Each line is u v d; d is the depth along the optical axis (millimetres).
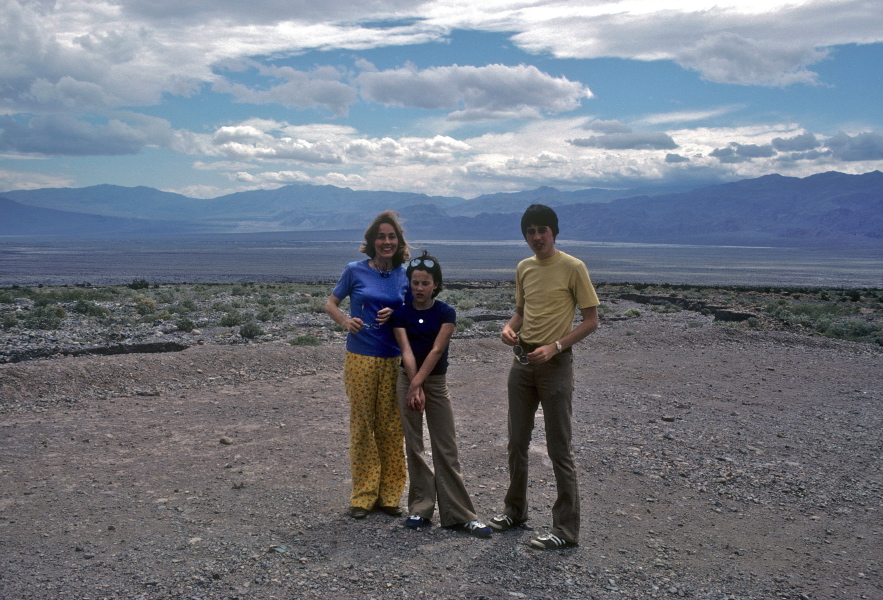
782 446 6902
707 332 17344
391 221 4621
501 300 31688
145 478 5473
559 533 4184
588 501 5121
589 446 6762
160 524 4418
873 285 119500
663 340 16359
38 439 6668
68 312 20234
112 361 10211
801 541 4418
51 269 143750
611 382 10805
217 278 116875
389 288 4582
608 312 26578
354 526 4453
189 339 14508
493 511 4805
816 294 46719
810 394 9953
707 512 4953
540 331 4148
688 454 6523
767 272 184625
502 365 12539
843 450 6789
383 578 3621
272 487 5281
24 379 8961
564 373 4129
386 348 4629
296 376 10672
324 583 3543
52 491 5086
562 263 4117
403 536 4293
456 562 3885
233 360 11242
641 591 3582
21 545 4016
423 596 3414
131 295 28984
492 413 8375
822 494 5391
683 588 3639
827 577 3854
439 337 4367
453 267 195250
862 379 11391
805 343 16266
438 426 4465
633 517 4797
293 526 4422
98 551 3938
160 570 3672
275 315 20891
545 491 5363
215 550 3979
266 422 7617
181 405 8453
